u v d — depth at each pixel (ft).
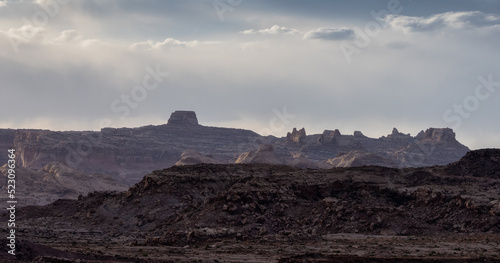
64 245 636.07
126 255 558.56
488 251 588.91
